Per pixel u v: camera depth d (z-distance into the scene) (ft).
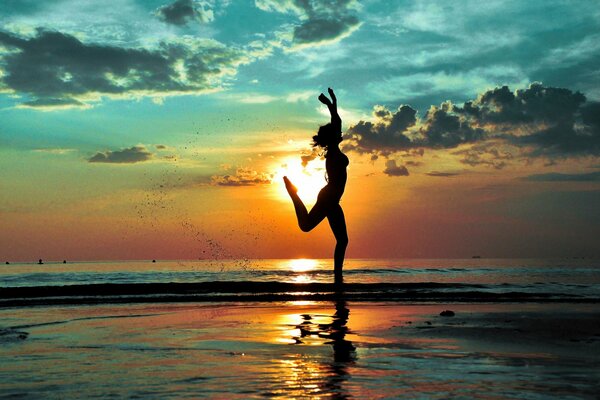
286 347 20.54
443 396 12.82
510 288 64.28
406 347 20.42
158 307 38.37
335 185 31.71
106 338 23.17
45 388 13.87
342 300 43.75
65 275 133.49
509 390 13.44
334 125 32.09
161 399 12.61
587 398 12.66
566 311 34.19
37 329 26.30
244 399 12.59
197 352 19.51
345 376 15.20
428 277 121.39
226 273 141.18
